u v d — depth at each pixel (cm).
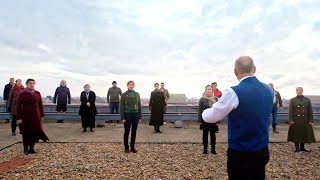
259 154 276
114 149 816
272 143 935
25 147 738
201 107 766
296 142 793
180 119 1365
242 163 279
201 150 814
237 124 277
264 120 280
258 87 285
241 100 272
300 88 800
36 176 539
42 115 765
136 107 780
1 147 800
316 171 604
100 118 1346
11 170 579
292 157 738
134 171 588
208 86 775
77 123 1436
